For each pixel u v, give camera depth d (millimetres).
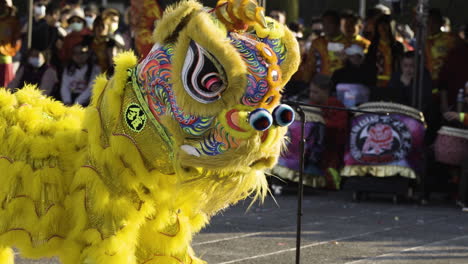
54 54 16734
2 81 18078
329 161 15180
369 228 12039
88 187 6719
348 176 14688
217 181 6582
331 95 15695
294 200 14625
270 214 13023
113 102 6758
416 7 14820
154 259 6988
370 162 14469
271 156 6438
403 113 14406
